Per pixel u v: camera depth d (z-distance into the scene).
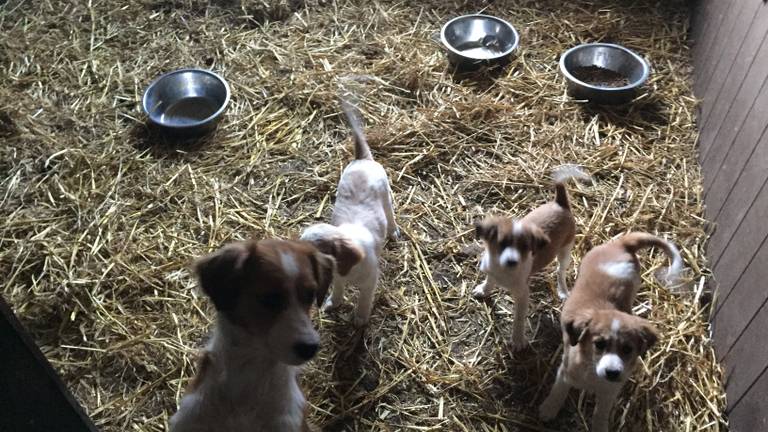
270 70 1.48
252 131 1.33
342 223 0.97
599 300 0.87
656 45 1.55
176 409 0.92
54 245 1.10
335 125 1.35
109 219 1.15
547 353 0.99
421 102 1.40
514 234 0.88
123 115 1.36
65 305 1.02
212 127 1.32
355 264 0.88
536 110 1.38
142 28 1.58
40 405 0.57
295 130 1.34
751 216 0.98
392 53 1.51
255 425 0.68
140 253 1.10
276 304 0.61
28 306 1.02
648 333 0.77
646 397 0.93
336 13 1.63
